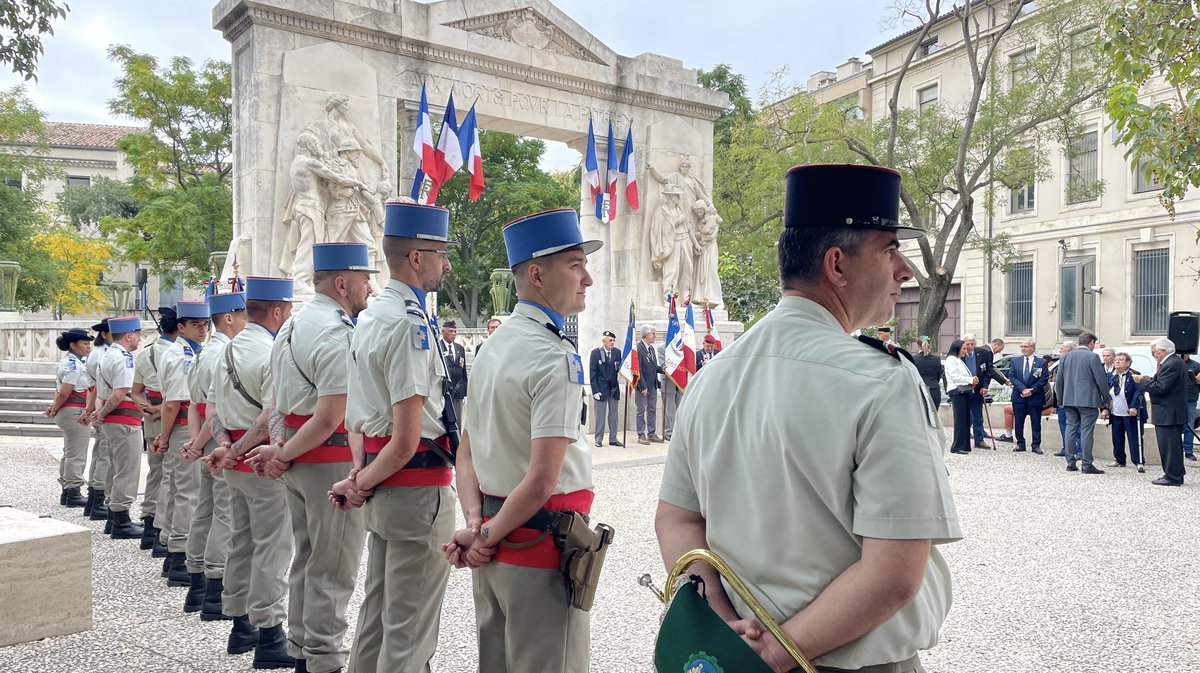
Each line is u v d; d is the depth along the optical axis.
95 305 37.53
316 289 4.32
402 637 3.45
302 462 4.07
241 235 12.37
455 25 14.18
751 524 1.72
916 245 32.59
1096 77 20.02
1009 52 28.39
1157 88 24.52
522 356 2.92
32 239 32.16
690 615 1.69
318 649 4.05
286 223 12.33
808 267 1.84
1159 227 25.86
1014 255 25.08
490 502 3.03
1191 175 9.55
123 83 29.59
